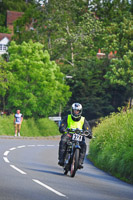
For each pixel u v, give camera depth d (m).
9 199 13.87
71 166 22.83
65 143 23.09
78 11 130.38
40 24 124.56
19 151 40.91
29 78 98.19
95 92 117.88
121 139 30.98
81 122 23.20
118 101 124.56
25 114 96.69
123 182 24.39
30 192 15.76
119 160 28.12
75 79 118.62
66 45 123.38
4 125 68.06
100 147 35.19
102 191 18.25
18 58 98.94
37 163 30.56
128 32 116.38
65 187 18.09
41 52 101.25
